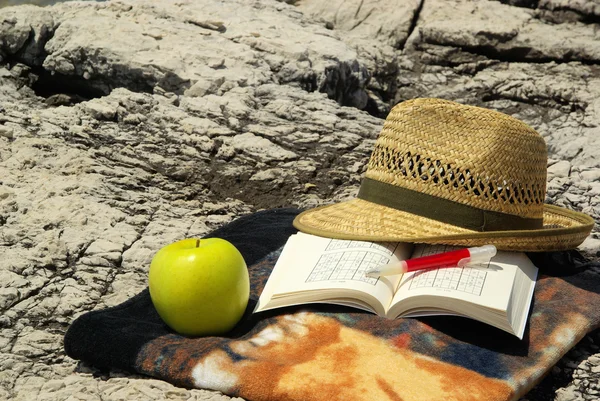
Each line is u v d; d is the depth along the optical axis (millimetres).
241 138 1446
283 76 1788
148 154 1378
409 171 945
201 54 1753
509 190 937
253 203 1297
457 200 929
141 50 1744
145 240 1124
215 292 855
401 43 2389
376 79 2186
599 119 1973
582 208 1284
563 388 871
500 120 946
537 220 973
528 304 892
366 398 778
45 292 1008
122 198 1229
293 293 889
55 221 1136
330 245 945
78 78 1784
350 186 1352
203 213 1235
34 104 1757
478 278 876
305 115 1575
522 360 834
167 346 850
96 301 1002
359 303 886
